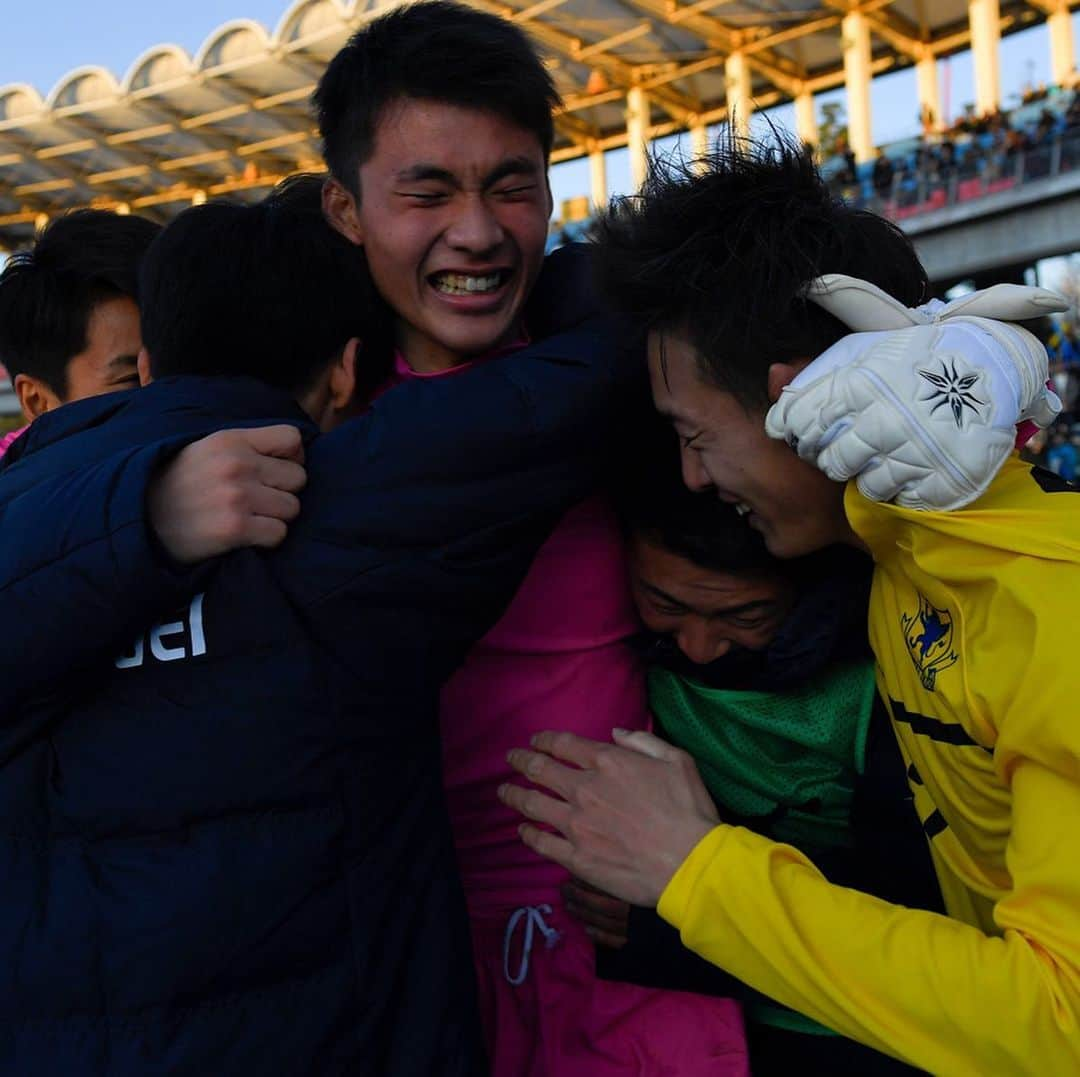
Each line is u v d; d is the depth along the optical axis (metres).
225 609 1.25
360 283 1.62
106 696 1.27
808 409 1.19
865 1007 1.16
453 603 1.33
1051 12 23.08
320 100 1.70
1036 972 1.07
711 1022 1.58
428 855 1.38
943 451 1.13
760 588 1.56
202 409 1.37
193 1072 1.18
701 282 1.31
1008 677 1.13
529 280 1.67
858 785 1.65
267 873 1.22
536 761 1.44
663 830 1.32
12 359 2.38
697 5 21.44
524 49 1.60
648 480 1.54
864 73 21.95
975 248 17.19
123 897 1.21
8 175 31.78
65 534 1.17
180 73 26.17
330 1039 1.24
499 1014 1.65
